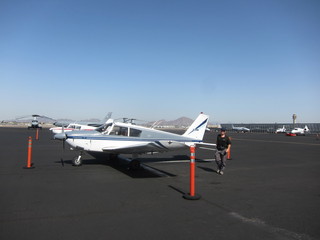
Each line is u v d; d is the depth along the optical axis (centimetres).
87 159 1123
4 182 651
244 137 3828
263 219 415
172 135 1055
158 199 520
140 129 1002
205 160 1191
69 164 977
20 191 563
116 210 446
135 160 871
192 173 528
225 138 828
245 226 384
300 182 716
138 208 460
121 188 611
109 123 994
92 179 712
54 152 1375
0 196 521
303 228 379
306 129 5750
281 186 664
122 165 972
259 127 8738
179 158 1230
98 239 327
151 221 397
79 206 464
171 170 879
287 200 530
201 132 1129
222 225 386
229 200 525
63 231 350
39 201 490
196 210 455
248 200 527
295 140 3022
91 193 559
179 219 408
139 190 594
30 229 355
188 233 354
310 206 489
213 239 337
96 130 995
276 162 1137
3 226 364
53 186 618
